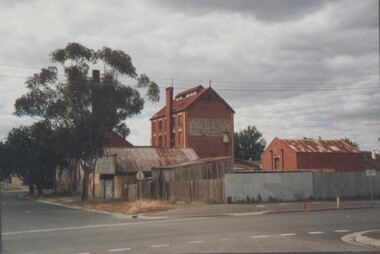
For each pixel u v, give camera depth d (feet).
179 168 135.23
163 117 251.60
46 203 165.89
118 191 165.99
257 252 38.50
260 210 94.99
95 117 149.07
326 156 186.80
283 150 191.52
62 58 148.25
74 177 224.33
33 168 220.02
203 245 43.57
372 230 54.08
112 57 149.89
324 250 39.27
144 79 154.92
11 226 73.31
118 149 177.47
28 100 146.00
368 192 135.74
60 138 148.97
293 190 124.77
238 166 206.18
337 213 84.79
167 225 67.26
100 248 43.68
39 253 41.68
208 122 233.35
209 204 112.37
